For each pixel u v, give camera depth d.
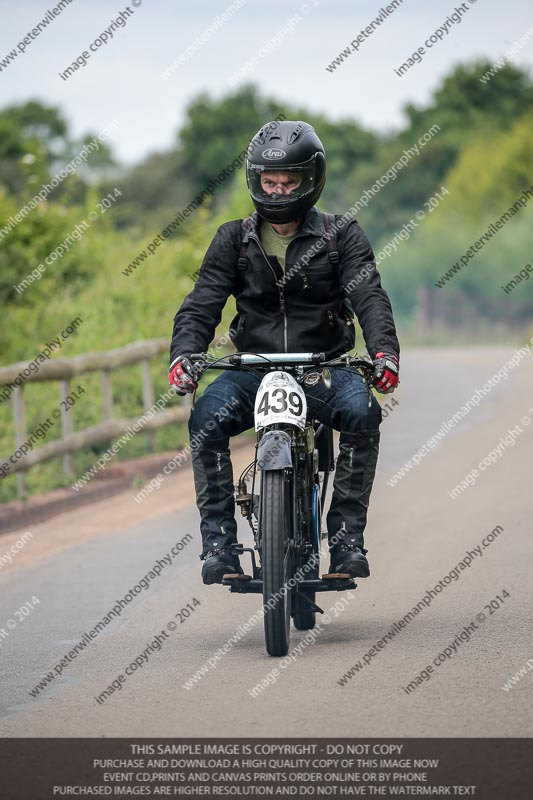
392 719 14.82
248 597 22.98
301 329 19.50
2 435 41.03
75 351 48.81
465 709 15.08
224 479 19.11
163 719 15.38
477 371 85.06
